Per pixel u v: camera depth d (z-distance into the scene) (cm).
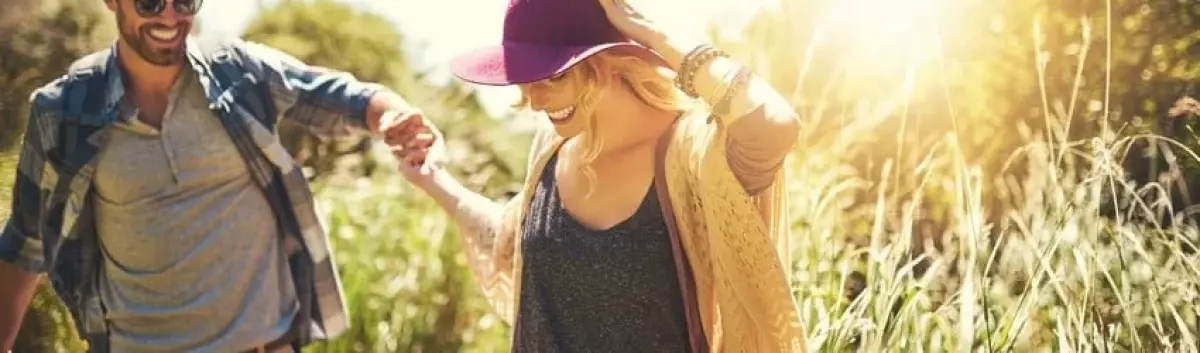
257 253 330
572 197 311
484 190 904
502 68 299
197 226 322
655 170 302
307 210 337
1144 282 403
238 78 328
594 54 292
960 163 420
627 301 303
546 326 312
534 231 316
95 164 322
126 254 325
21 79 1044
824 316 398
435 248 639
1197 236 454
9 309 348
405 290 621
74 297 337
